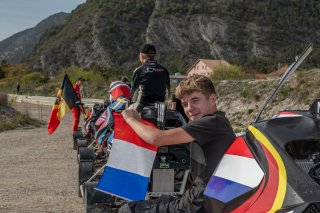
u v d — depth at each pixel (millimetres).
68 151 13641
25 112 24922
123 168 4500
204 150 3346
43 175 9953
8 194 8156
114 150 4520
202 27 181875
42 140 16469
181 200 3402
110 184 4477
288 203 2682
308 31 179750
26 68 89188
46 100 46031
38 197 7941
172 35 182250
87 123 11789
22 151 13664
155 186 5695
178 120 6535
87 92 49562
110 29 187000
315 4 190500
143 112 6215
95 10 199875
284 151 2990
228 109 23609
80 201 7664
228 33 176500
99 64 176750
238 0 189500
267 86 23250
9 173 10172
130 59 177625
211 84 3545
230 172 3094
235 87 25328
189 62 166500
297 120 3248
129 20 192375
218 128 3367
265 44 171375
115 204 5250
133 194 4457
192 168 3486
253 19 182750
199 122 3363
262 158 2996
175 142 3375
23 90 65312
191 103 3506
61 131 19938
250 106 22641
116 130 4547
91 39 186625
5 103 25188
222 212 3002
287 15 183375
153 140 3424
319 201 2582
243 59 168375
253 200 2867
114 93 8594
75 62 185375
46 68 187625
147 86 7434
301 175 2799
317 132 3123
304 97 20219
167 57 175125
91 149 8070
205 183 3281
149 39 180500
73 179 9539
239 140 3248
